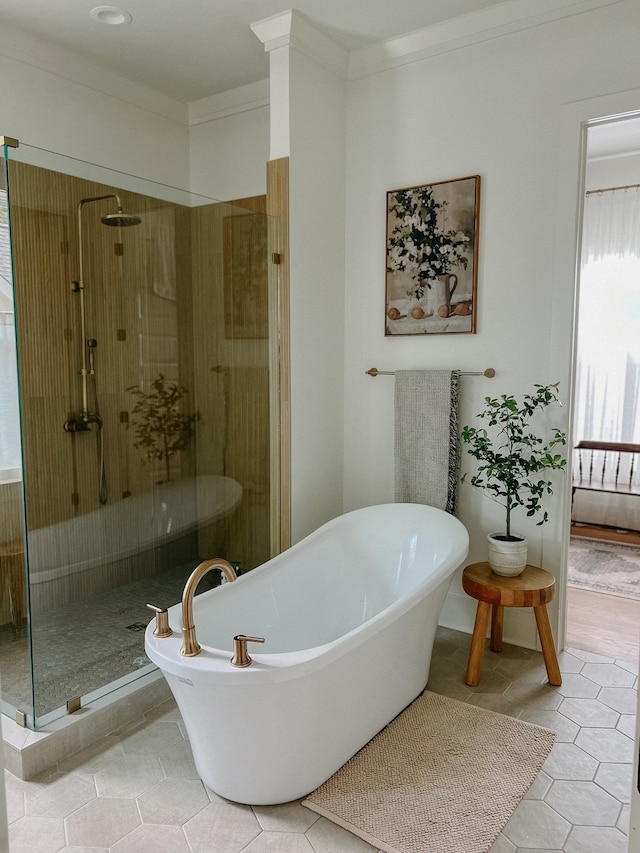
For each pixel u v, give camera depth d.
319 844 1.74
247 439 2.96
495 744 2.18
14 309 2.05
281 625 2.45
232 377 2.87
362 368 3.35
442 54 2.93
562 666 2.74
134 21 2.78
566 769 2.06
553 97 2.68
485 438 2.77
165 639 1.87
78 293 2.25
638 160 4.62
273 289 2.99
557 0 2.59
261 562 3.11
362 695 2.08
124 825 1.80
